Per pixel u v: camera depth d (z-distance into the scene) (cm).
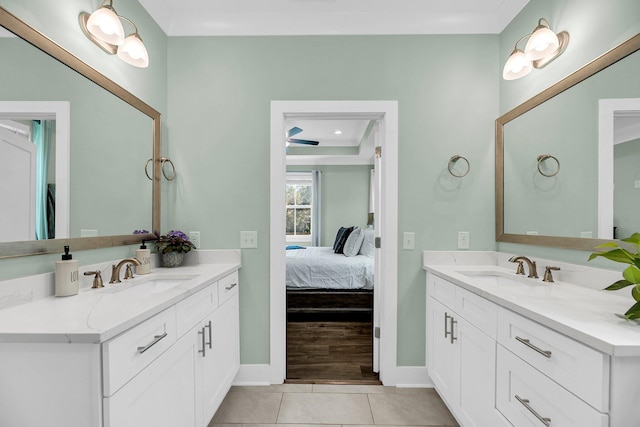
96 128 137
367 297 316
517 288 130
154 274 159
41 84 110
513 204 183
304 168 580
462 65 198
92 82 134
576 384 82
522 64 160
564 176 145
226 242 200
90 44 135
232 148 200
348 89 199
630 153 113
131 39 143
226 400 180
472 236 198
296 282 322
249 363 199
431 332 188
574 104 139
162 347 104
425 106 199
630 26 116
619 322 87
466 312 145
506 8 188
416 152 199
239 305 199
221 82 200
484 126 199
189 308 126
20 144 102
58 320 83
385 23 197
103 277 139
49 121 113
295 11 195
